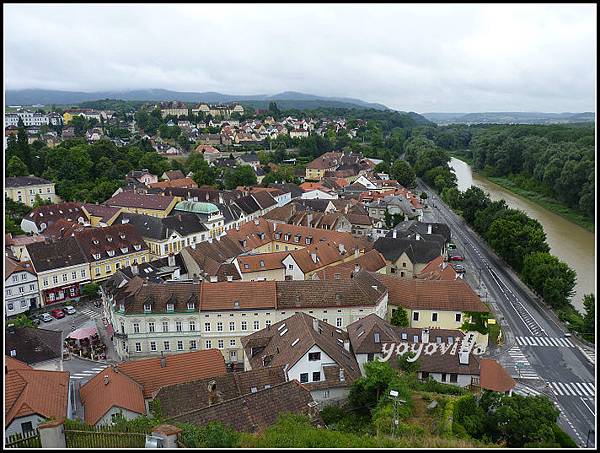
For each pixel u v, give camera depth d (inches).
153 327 3024.1
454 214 7258.9
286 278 3902.6
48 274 3998.5
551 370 3043.8
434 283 3363.7
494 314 3836.1
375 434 1856.5
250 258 3858.3
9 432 1734.7
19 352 2524.6
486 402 2129.7
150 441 1317.7
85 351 3181.6
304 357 2300.7
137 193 6348.4
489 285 4443.9
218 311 3019.2
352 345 2694.4
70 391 2140.7
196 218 5383.9
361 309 3117.6
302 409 1923.0
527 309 3944.4
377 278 3481.8
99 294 4165.8
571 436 2400.3
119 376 2148.1
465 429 1948.8
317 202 6358.3
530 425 1934.1
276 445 1397.6
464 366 2564.0
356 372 2476.6
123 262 4566.9
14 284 3796.8
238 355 3093.0
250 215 6328.7
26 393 1855.3
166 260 4109.3
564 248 5462.6
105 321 3590.1
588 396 2763.3
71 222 5128.0
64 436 1382.9
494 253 5393.7
